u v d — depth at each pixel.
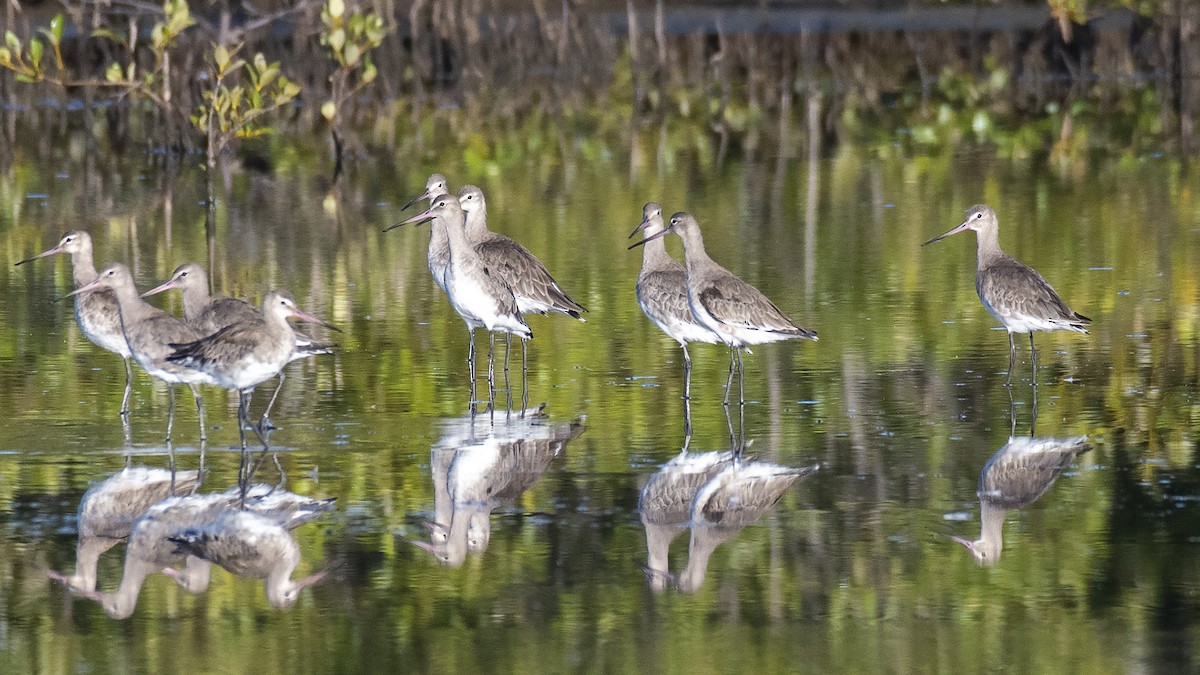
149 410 15.45
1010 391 15.99
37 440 14.32
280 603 10.99
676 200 26.73
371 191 27.77
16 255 22.72
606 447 14.24
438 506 12.68
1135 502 12.60
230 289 20.66
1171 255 22.17
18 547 11.77
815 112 36.28
